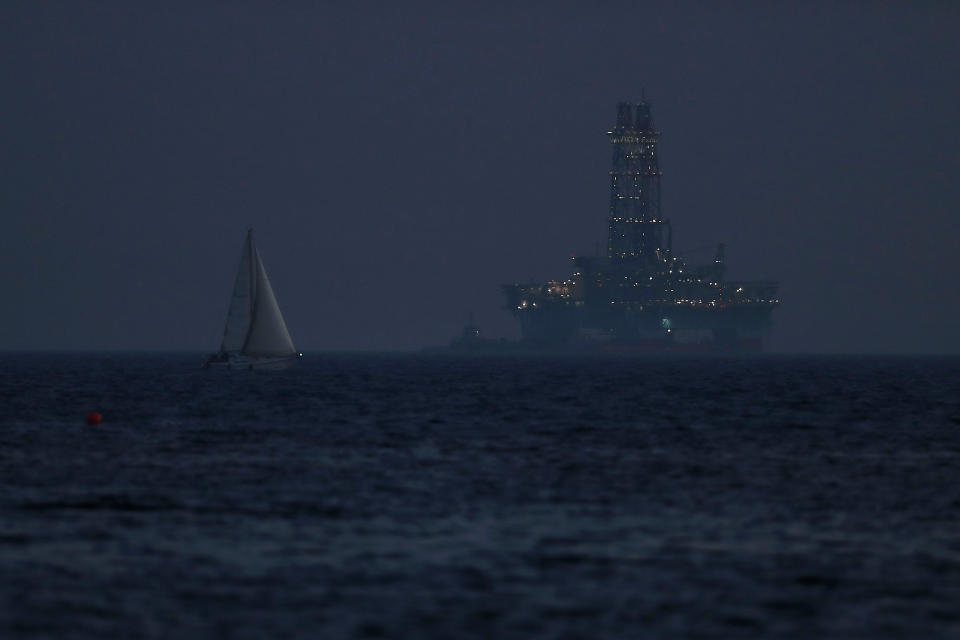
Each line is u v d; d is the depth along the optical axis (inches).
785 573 5182.1
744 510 6855.3
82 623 4377.5
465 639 4222.4
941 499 7332.7
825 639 4279.0
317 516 6540.4
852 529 6240.2
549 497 7332.7
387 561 5359.3
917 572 5216.5
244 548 5629.9
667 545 5762.8
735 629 4372.5
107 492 7391.7
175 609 4557.1
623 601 4712.1
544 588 4896.7
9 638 4207.7
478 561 5374.0
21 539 5797.2
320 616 4475.9
